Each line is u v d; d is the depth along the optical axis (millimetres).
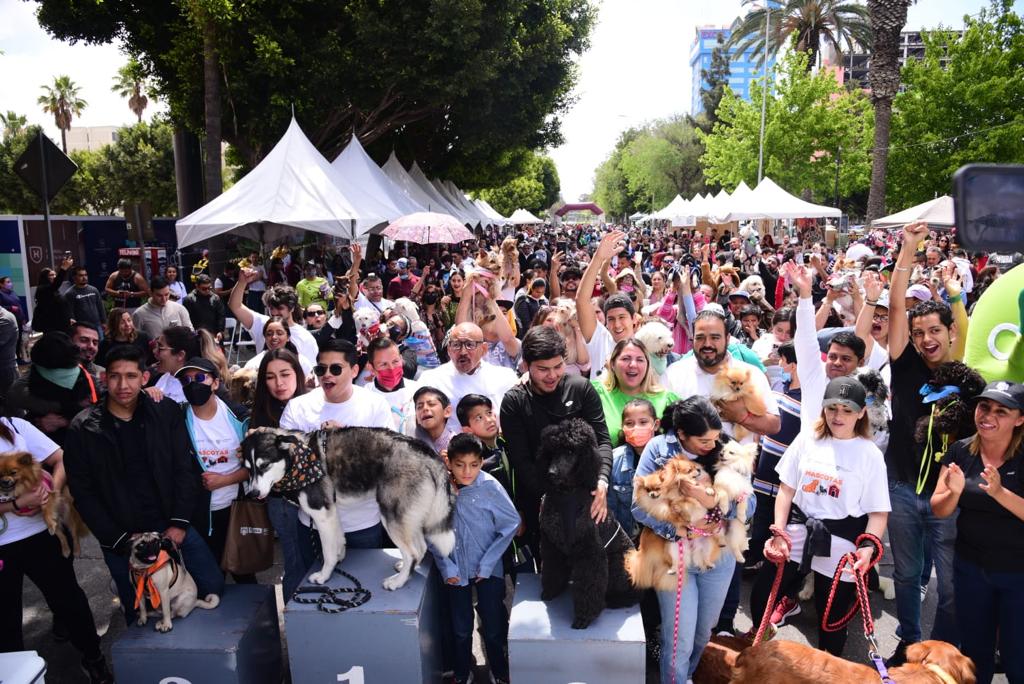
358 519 3918
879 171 23391
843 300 6812
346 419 4004
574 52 22891
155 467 3711
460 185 30766
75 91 55375
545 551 3469
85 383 4789
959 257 15633
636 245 34844
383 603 3336
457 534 3693
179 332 4922
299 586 3500
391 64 17484
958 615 3521
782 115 35125
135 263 16188
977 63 27125
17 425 3939
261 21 16250
